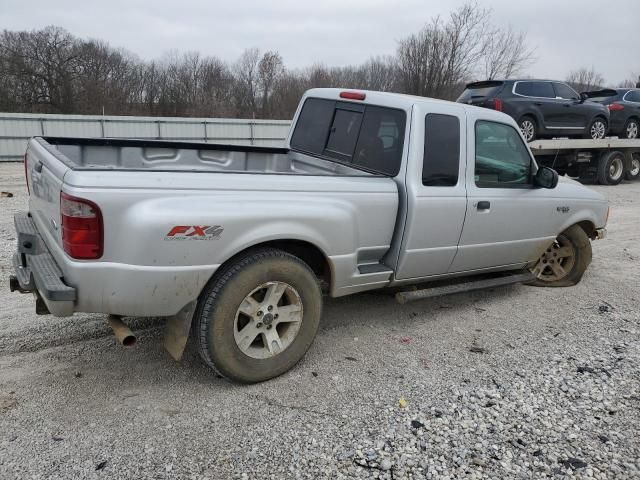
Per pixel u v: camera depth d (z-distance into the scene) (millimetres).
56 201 2938
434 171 4090
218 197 3068
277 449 2824
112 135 21891
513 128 4770
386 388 3486
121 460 2678
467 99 12406
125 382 3414
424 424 3100
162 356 3770
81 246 2750
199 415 3094
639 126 15672
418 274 4258
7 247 6320
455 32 33188
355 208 3693
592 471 2764
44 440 2799
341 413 3180
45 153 3342
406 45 34188
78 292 2832
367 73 44188
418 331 4449
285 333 3539
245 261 3213
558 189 5281
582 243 5730
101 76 51312
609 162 14453
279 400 3293
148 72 51406
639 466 2814
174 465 2662
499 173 4645
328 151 4734
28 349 3783
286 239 3355
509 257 4988
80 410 3084
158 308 3020
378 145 4211
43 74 49438
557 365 3904
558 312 5043
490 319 4797
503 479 2686
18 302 4637
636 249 7688
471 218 4355
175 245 2908
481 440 2979
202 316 3160
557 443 2980
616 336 4496
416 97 4348
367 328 4465
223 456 2748
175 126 23094
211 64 51750
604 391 3543
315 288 3551
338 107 4711
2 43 48531
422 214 3979
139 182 2848
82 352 3779
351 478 2637
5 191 11469
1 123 19688
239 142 24703
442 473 2703
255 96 50719
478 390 3500
